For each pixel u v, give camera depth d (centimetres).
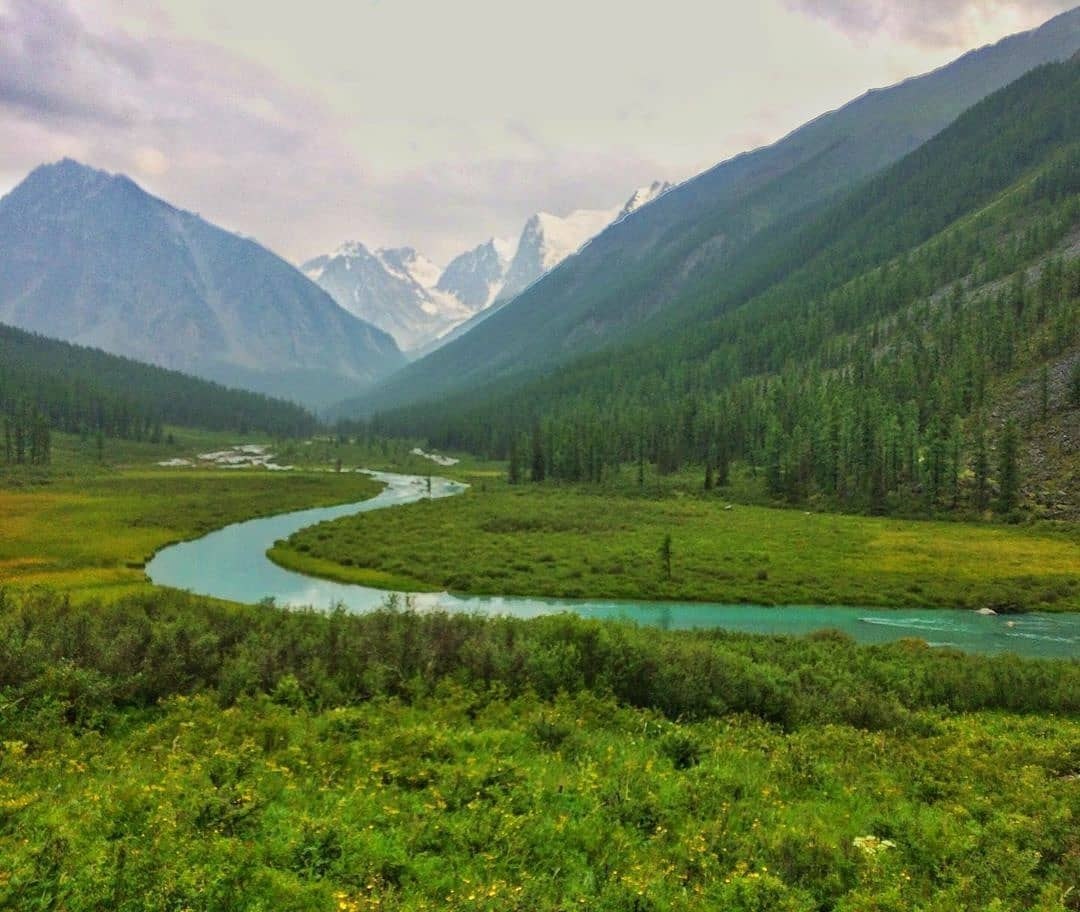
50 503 11156
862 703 2667
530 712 2338
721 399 18925
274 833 1312
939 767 1992
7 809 1298
